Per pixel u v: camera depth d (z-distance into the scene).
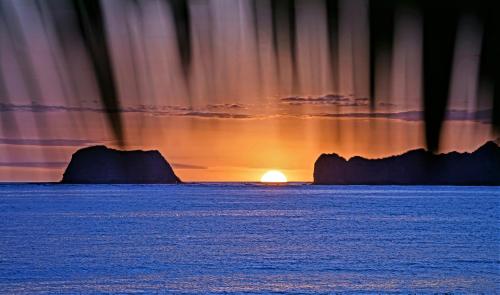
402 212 182.00
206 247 96.44
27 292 61.50
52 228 128.50
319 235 114.50
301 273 72.94
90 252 89.88
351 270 75.12
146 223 143.00
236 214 177.50
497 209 193.50
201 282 67.12
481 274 72.19
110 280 67.81
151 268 76.06
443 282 67.44
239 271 74.25
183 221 149.75
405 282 67.44
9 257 84.62
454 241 104.12
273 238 109.44
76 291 62.03
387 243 101.50
